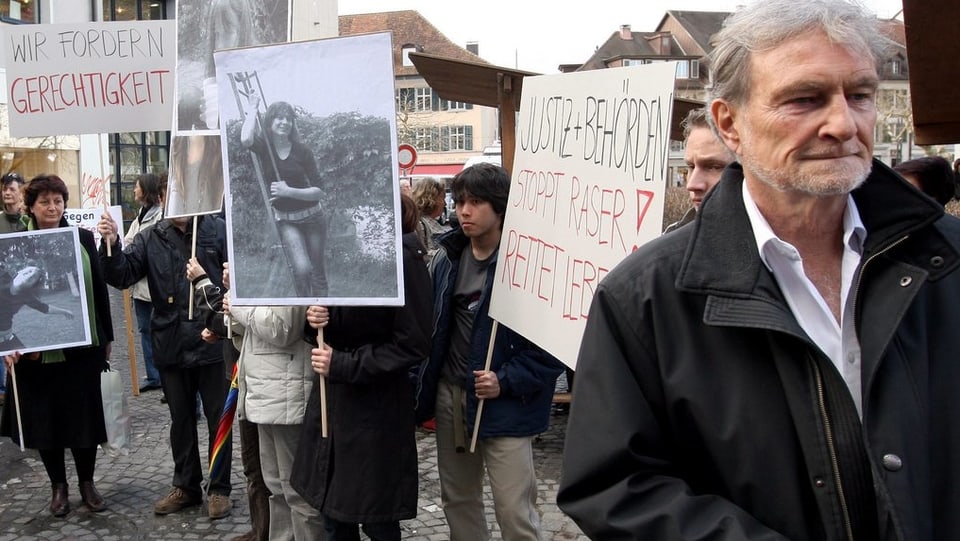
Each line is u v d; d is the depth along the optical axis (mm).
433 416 3291
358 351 2895
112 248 4438
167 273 4449
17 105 4797
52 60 4742
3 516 4551
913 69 1856
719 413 1375
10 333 4266
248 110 2979
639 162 2461
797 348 1336
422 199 7375
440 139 62281
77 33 4711
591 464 1430
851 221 1391
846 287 1409
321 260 2906
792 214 1421
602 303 1509
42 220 4484
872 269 1373
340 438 2920
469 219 3109
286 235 2951
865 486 1302
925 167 4012
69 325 4312
